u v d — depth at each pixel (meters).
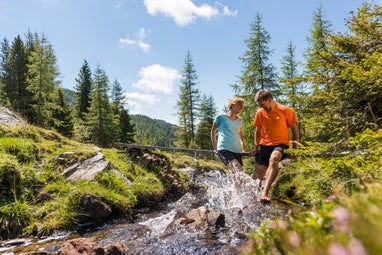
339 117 4.57
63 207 4.73
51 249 3.52
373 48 4.81
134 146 9.04
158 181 7.34
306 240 0.71
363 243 0.46
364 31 4.96
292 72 21.02
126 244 3.55
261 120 5.41
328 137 5.12
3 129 7.65
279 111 5.16
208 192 7.28
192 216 4.25
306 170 3.71
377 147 2.94
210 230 3.75
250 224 3.84
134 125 53.38
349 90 4.41
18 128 8.06
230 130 5.82
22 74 43.34
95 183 5.76
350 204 0.69
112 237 3.94
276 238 0.94
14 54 44.66
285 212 4.11
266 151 5.24
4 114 9.19
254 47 17.44
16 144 6.64
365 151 3.06
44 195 5.14
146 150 9.16
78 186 5.55
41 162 6.49
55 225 4.31
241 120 5.99
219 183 8.85
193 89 37.81
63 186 5.53
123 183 6.23
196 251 3.17
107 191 5.52
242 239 3.39
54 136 8.92
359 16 4.95
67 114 39.88
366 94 4.16
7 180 5.10
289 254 0.82
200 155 14.80
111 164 7.01
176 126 39.00
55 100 40.94
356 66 4.27
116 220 4.92
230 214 4.36
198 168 11.25
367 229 0.50
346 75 4.23
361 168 2.77
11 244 3.76
